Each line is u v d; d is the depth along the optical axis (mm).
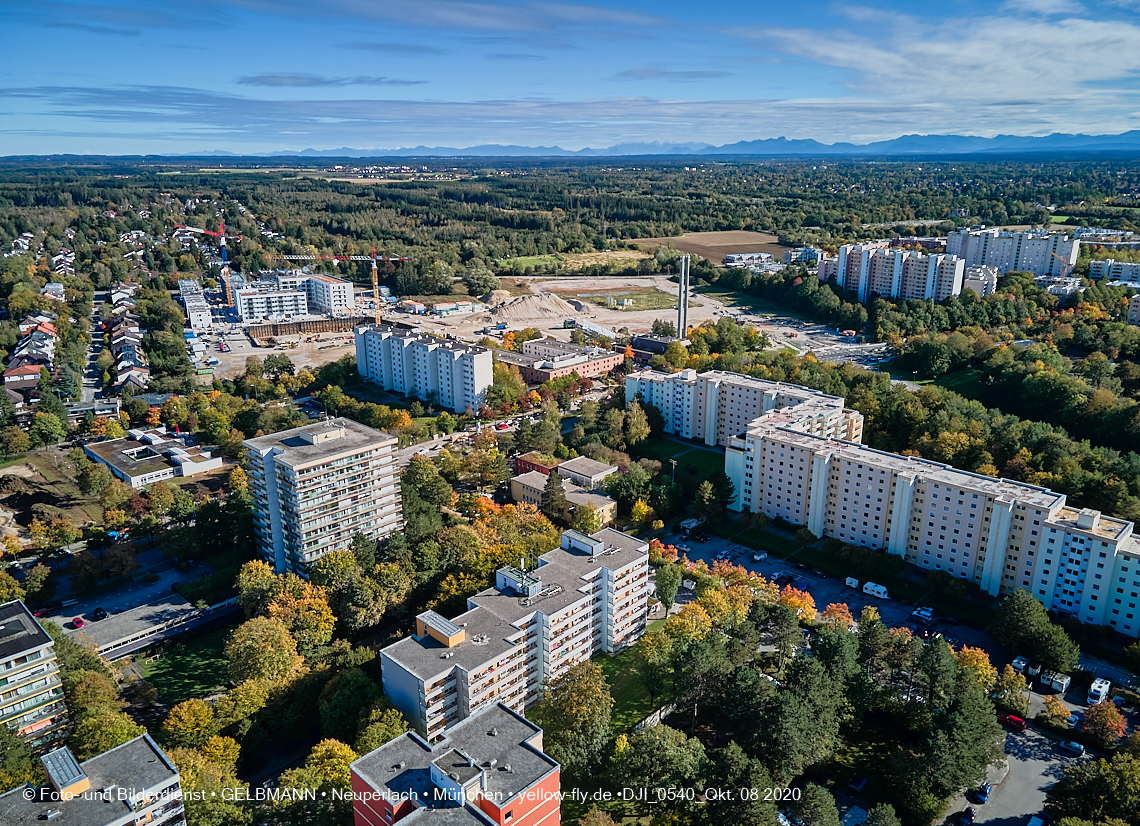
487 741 158625
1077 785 171625
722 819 163750
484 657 195125
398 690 196000
